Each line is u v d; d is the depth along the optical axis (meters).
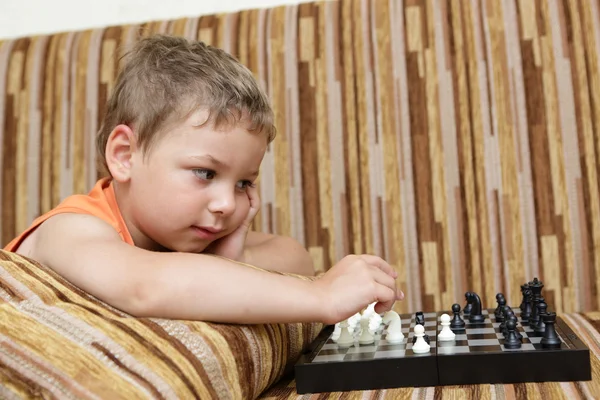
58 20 2.13
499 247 1.55
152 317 0.77
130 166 1.03
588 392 0.72
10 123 1.73
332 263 1.60
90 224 0.91
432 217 1.58
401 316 1.27
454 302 1.55
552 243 1.53
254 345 0.81
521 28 1.61
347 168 1.62
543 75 1.59
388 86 1.63
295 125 1.65
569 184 1.54
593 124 1.55
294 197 1.62
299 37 1.69
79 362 0.64
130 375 0.64
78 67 1.75
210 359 0.72
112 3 2.11
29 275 0.74
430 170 1.59
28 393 0.62
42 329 0.67
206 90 0.98
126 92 1.05
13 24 2.15
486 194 1.56
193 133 0.97
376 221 1.59
